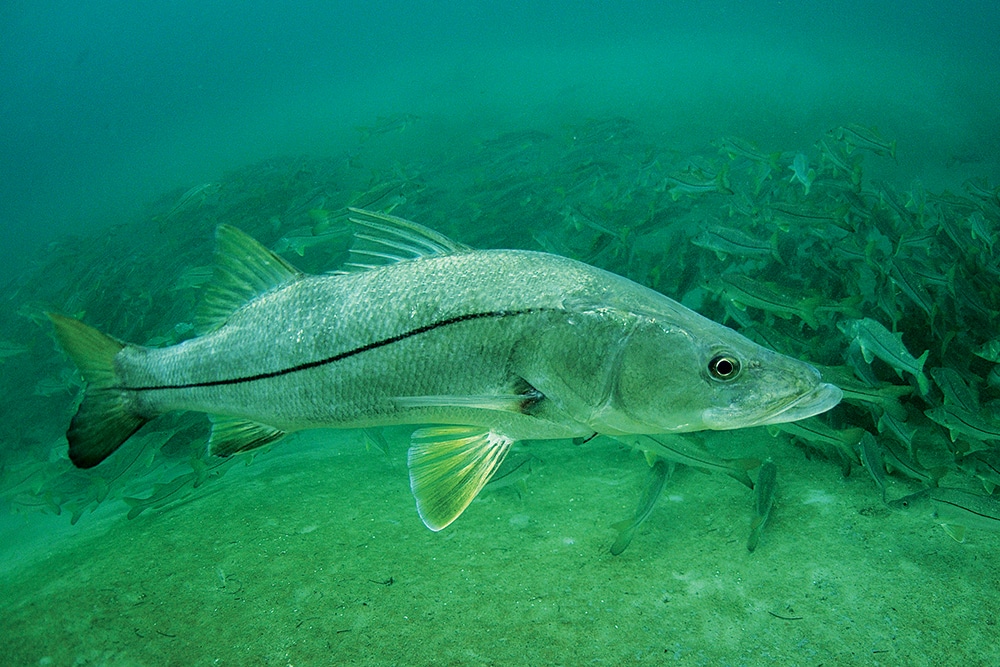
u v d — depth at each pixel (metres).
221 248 0.80
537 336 0.70
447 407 0.75
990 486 1.31
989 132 7.19
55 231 10.98
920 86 10.09
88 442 0.82
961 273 1.94
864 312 1.95
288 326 0.76
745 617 1.11
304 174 4.33
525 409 0.71
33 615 1.27
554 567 1.28
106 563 1.42
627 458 1.79
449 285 0.73
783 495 1.47
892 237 2.21
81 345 0.82
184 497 1.78
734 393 0.68
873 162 6.60
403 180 3.08
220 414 0.81
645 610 1.14
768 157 2.83
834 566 1.21
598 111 9.67
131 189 12.98
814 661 1.01
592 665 1.03
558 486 1.66
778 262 2.15
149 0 46.59
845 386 1.34
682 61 16.75
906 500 1.17
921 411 1.72
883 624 1.07
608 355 0.69
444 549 1.37
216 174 10.97
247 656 1.10
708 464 1.28
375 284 0.74
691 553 1.29
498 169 3.97
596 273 0.73
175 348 0.81
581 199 3.80
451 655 1.06
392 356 0.73
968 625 1.05
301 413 0.77
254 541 1.45
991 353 1.48
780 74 11.91
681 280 2.06
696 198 3.07
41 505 2.23
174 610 1.22
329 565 1.33
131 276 3.49
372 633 1.12
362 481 1.82
